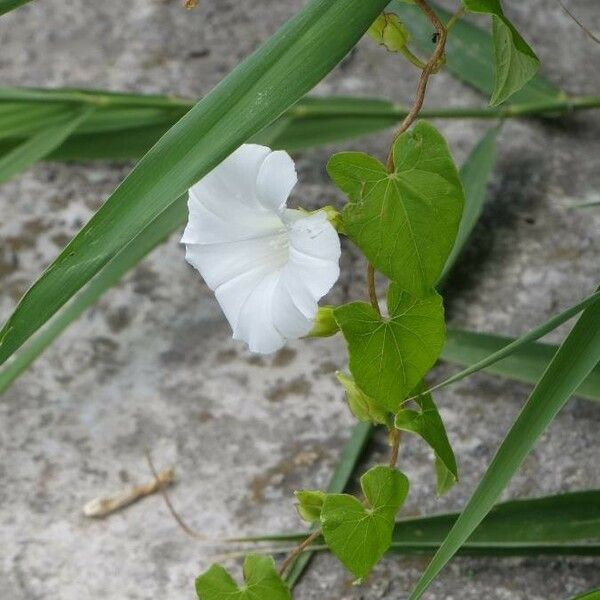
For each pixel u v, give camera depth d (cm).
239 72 60
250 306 62
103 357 85
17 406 83
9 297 87
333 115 87
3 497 80
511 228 87
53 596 76
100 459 81
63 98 83
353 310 61
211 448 81
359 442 78
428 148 59
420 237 59
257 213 62
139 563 77
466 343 78
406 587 75
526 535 72
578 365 63
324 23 60
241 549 77
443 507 77
